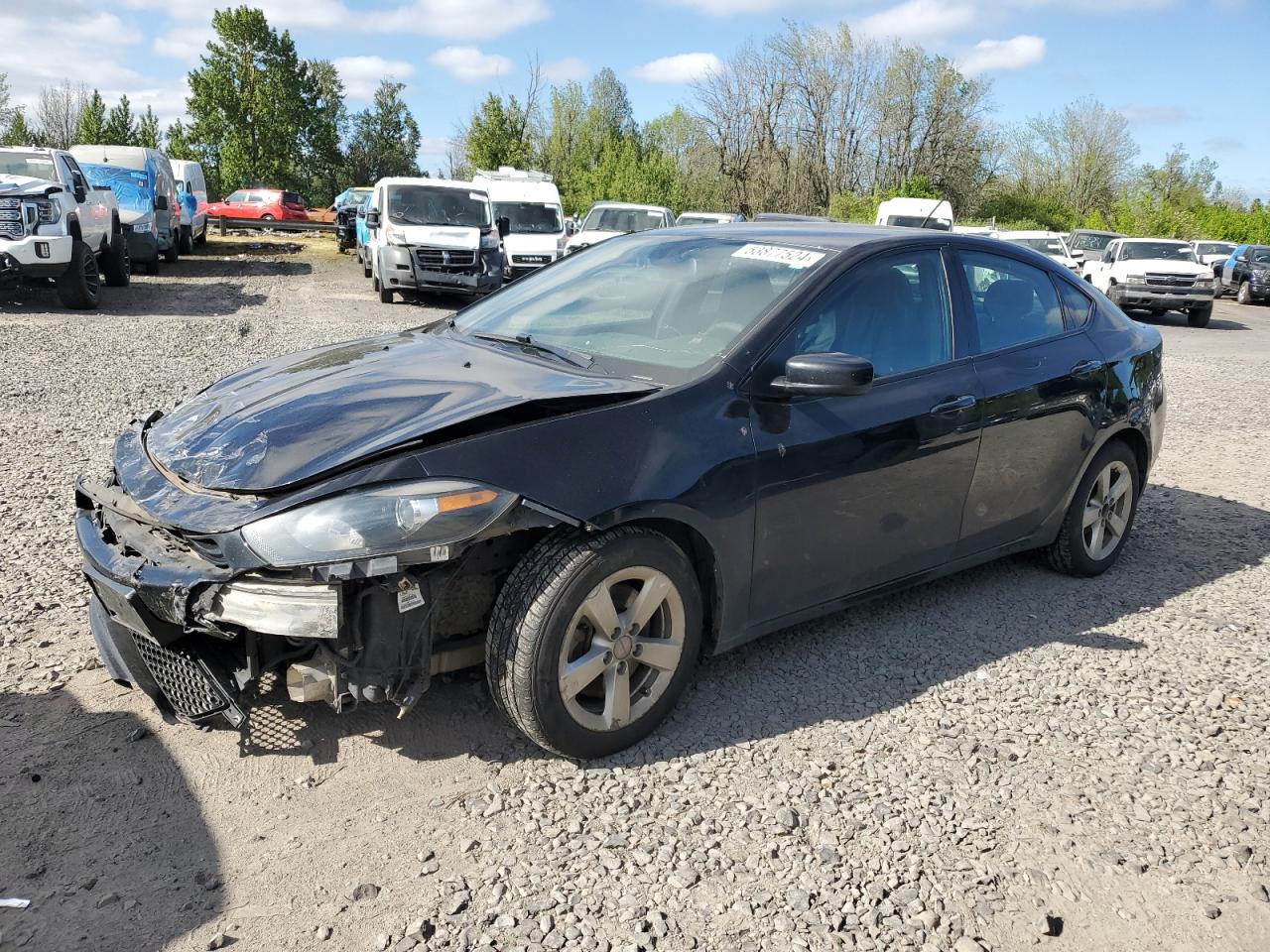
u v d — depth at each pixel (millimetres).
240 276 21766
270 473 2693
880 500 3627
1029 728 3365
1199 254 36125
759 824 2775
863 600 3791
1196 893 2580
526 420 2883
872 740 3242
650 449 2979
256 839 2631
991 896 2533
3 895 2383
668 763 3057
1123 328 4867
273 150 65000
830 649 3912
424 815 2754
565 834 2695
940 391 3797
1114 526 4828
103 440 6824
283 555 2533
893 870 2611
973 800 2936
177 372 9555
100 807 2729
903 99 51969
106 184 19594
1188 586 4777
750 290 3586
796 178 53438
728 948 2312
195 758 2975
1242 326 21969
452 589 2930
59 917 2320
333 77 80688
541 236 20438
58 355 10234
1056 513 4477
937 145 52750
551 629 2795
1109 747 3270
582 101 59000
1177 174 63062
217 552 2604
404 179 17891
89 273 14406
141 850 2568
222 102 64125
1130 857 2709
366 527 2553
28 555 4562
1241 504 6316
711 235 4145
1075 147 62625
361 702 2762
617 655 2975
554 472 2795
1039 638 4090
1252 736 3377
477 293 17531
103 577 2785
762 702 3459
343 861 2559
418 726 3184
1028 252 4492
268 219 41438
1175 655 3971
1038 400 4156
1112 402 4539
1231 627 4281
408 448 2719
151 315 14086
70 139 69250
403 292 18781
